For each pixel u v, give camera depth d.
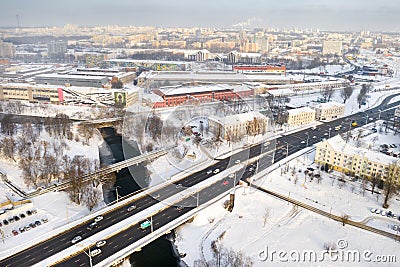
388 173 142.12
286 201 135.50
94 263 94.19
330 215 127.06
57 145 183.75
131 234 107.62
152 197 131.88
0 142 175.50
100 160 175.00
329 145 164.88
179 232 118.19
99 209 124.19
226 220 122.75
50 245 103.56
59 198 135.50
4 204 127.19
